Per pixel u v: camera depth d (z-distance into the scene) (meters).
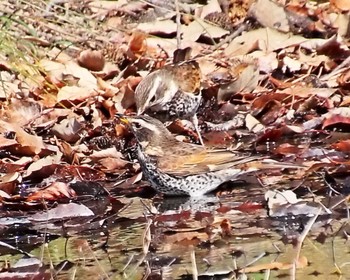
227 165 10.98
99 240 9.63
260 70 15.41
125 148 12.89
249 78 14.48
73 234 9.88
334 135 12.93
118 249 9.28
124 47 16.17
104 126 13.58
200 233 9.54
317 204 9.97
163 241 9.41
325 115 13.09
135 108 14.14
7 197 10.92
